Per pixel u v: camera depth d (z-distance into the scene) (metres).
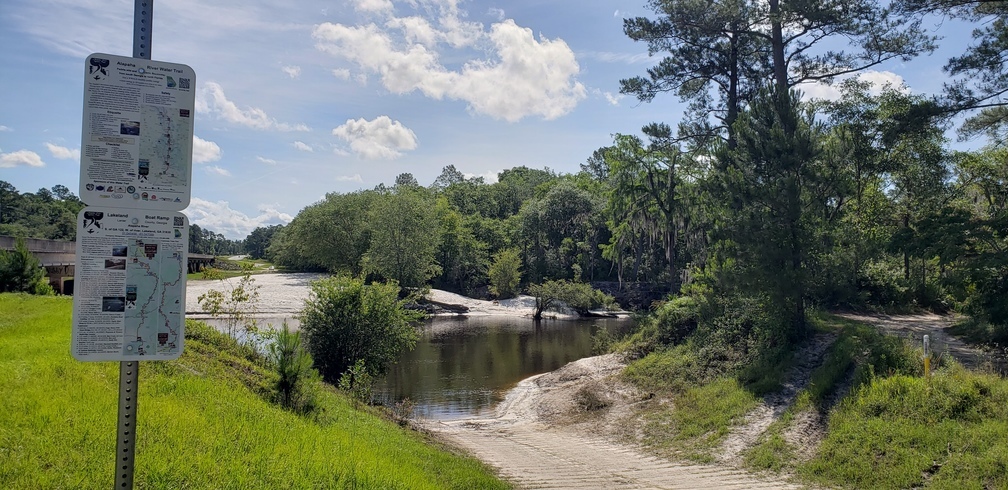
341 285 18.64
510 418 18.42
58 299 18.78
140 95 3.43
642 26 25.22
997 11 17.84
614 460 12.71
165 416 6.45
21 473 4.51
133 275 3.37
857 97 26.95
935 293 27.27
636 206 37.66
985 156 31.17
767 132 17.16
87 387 6.87
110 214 3.35
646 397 18.14
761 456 11.88
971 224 16.77
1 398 5.97
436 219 66.44
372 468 6.79
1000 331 14.75
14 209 70.44
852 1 19.88
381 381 24.05
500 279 64.69
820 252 16.58
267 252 141.12
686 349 20.55
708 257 23.34
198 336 13.06
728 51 26.16
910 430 10.62
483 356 30.34
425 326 44.84
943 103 18.73
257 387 10.27
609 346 27.44
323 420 9.77
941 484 8.98
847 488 9.91
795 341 17.62
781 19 20.64
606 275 67.81
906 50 20.91
